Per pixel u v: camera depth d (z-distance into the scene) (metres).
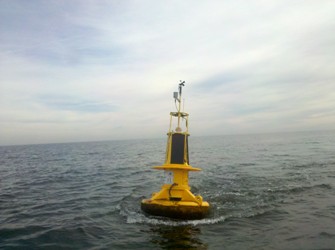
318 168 25.31
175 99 12.90
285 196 15.38
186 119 13.05
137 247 8.88
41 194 17.95
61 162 43.22
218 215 12.01
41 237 9.91
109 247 8.93
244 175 22.89
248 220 11.39
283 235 9.59
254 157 39.28
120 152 66.56
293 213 12.18
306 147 55.16
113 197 16.42
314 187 17.34
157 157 47.62
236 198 15.22
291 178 20.67
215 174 24.25
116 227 10.80
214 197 15.55
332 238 9.12
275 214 12.12
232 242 9.10
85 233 10.22
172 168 11.73
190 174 24.95
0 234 10.27
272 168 26.52
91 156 55.38
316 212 12.18
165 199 11.78
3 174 29.67
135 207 13.70
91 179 24.08
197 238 9.51
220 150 60.03
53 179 24.56
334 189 16.62
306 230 9.98
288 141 86.38
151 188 19.09
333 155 36.16
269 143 81.81
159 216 11.42
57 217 12.46
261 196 15.52
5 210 13.97
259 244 8.88
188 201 11.62
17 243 9.41
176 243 9.13
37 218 12.38
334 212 12.06
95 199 16.03
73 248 8.94
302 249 8.35
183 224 10.89
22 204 15.20
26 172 30.89
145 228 10.57
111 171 29.42
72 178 24.95
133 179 23.45
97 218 12.11
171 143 12.34
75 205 14.72
